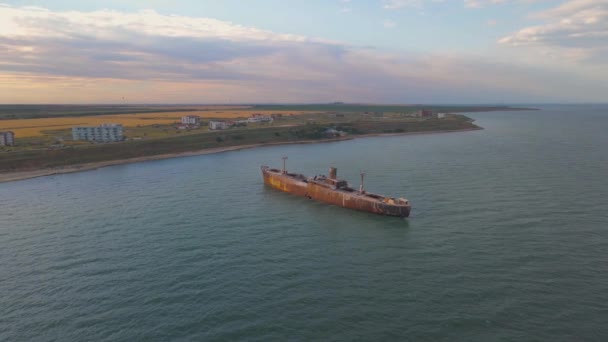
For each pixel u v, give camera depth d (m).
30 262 57.72
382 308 43.53
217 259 57.34
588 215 73.69
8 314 44.12
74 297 47.31
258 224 74.38
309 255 58.75
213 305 44.62
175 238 66.38
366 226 72.75
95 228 72.12
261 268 54.16
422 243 62.56
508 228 67.75
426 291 47.06
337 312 42.88
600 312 42.19
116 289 48.91
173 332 39.88
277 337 38.78
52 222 76.31
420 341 37.84
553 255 56.44
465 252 58.31
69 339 39.34
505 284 48.34
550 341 37.59
